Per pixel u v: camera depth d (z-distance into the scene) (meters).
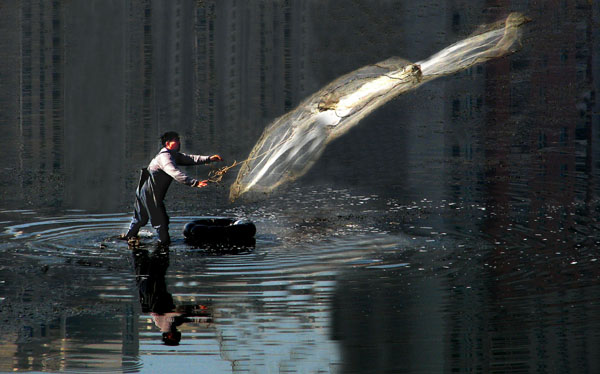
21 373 19.05
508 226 33.47
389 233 32.81
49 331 21.88
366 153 50.47
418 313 23.19
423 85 71.44
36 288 25.69
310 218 35.75
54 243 31.52
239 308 23.72
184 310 23.58
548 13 88.06
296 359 19.86
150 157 50.72
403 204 38.06
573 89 67.19
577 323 22.11
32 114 63.62
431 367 19.33
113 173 46.16
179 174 31.16
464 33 84.31
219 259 29.19
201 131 57.94
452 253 29.62
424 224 34.25
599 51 75.88
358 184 42.84
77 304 24.12
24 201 39.28
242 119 61.31
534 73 72.06
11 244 31.33
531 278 26.36
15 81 74.19
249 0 104.62
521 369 19.22
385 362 19.61
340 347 20.61
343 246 30.89
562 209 36.31
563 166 45.72
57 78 75.38
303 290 25.41
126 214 36.78
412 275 26.94
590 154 48.69
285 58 81.56
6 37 89.62
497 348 20.48
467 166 46.53
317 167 47.09
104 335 21.58
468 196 39.47
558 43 78.94
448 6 95.06
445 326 22.09
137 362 19.77
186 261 28.91
